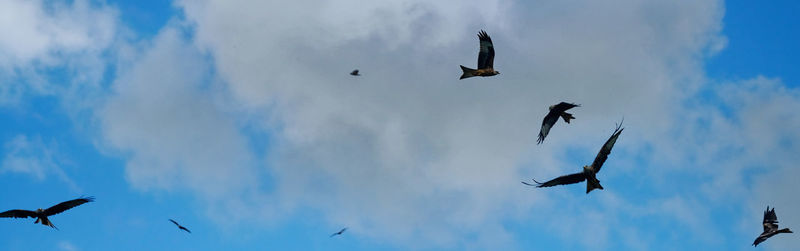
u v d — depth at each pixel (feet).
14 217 112.27
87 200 115.14
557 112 111.45
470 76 112.98
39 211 112.47
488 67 113.29
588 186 94.73
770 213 121.39
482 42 114.62
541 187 95.50
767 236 118.42
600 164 93.91
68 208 114.42
